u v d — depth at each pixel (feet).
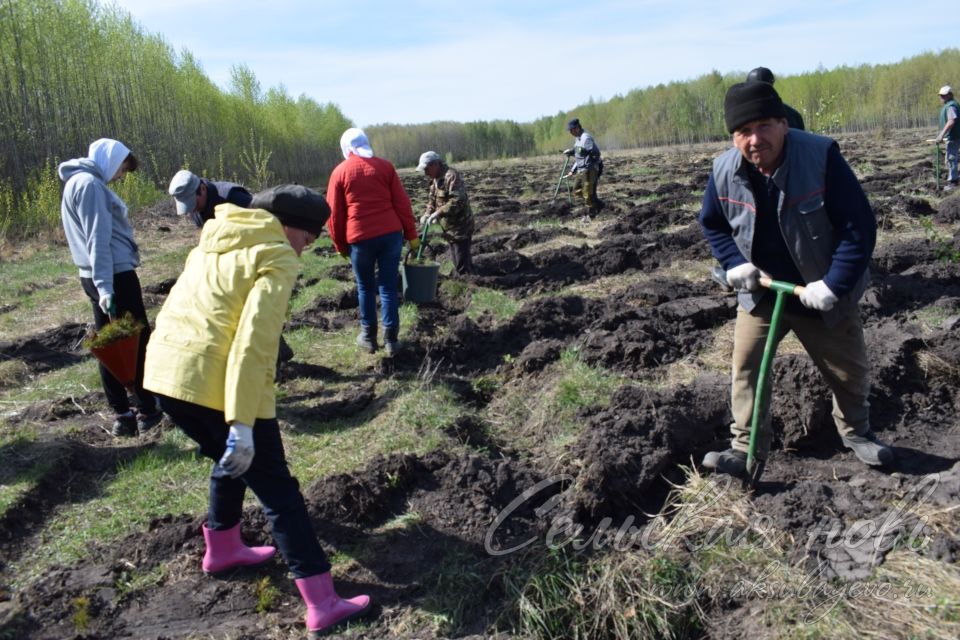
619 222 39.14
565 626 10.84
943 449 14.23
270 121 114.32
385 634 10.78
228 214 10.68
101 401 19.42
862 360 12.63
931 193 41.57
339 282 29.78
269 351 9.86
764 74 19.34
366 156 20.39
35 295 31.53
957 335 17.52
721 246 12.46
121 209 16.80
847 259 10.93
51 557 12.80
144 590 11.80
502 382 19.60
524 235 37.88
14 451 16.02
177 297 10.61
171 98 83.97
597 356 19.45
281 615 11.26
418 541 12.54
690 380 18.06
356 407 17.98
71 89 65.05
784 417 14.74
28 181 53.42
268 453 10.47
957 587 10.05
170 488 14.67
